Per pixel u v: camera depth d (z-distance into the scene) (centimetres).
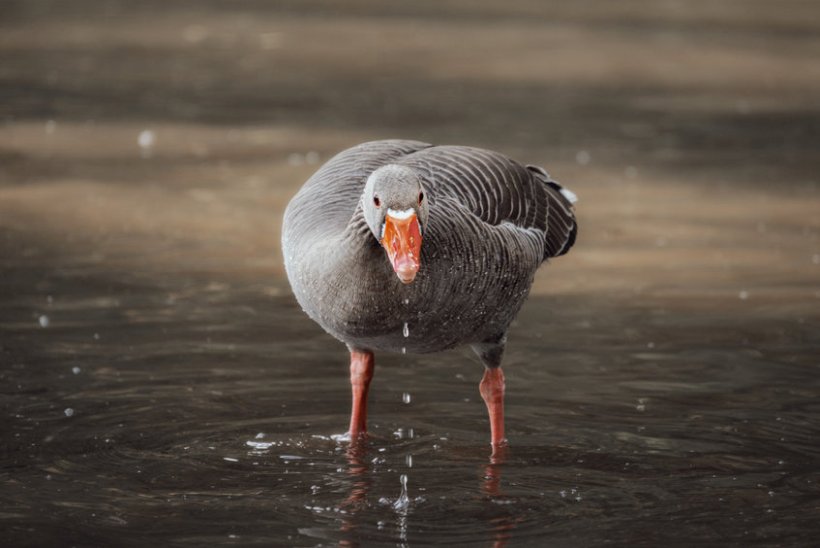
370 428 1077
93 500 916
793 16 4647
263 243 1658
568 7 4762
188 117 2517
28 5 4341
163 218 1762
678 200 1938
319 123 2475
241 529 874
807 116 2673
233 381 1168
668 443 1043
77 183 1948
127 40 3562
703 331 1329
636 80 3098
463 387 1177
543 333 1325
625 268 1577
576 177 2072
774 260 1619
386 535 869
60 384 1141
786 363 1230
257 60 3266
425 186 967
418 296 896
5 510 895
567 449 1034
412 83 2961
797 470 987
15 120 2439
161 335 1282
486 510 915
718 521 895
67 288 1430
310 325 1334
